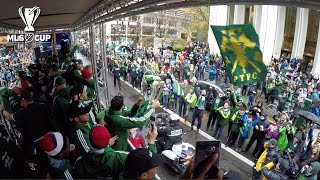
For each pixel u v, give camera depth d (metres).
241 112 9.65
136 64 19.16
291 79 17.89
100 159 2.46
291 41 24.95
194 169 1.85
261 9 25.08
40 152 2.42
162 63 23.25
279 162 6.14
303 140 7.89
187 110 12.15
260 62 2.56
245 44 2.54
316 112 11.56
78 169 2.48
